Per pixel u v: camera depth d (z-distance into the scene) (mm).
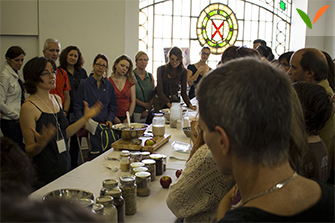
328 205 541
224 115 543
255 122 526
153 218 1202
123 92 3545
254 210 524
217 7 6176
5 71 3072
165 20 5957
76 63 3543
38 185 1871
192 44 6164
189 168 1127
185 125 2768
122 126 2324
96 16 4945
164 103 3832
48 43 3395
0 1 4516
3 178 425
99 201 995
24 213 344
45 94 1971
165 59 6000
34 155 1810
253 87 532
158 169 1677
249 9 6336
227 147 564
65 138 2059
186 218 1183
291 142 769
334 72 1997
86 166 1773
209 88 570
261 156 549
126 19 5203
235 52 1521
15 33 4641
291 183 558
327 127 1464
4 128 3152
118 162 1853
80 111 3082
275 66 589
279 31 6531
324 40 6473
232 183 1101
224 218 541
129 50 5301
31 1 4645
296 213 523
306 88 1156
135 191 1233
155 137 2346
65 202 397
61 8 4785
